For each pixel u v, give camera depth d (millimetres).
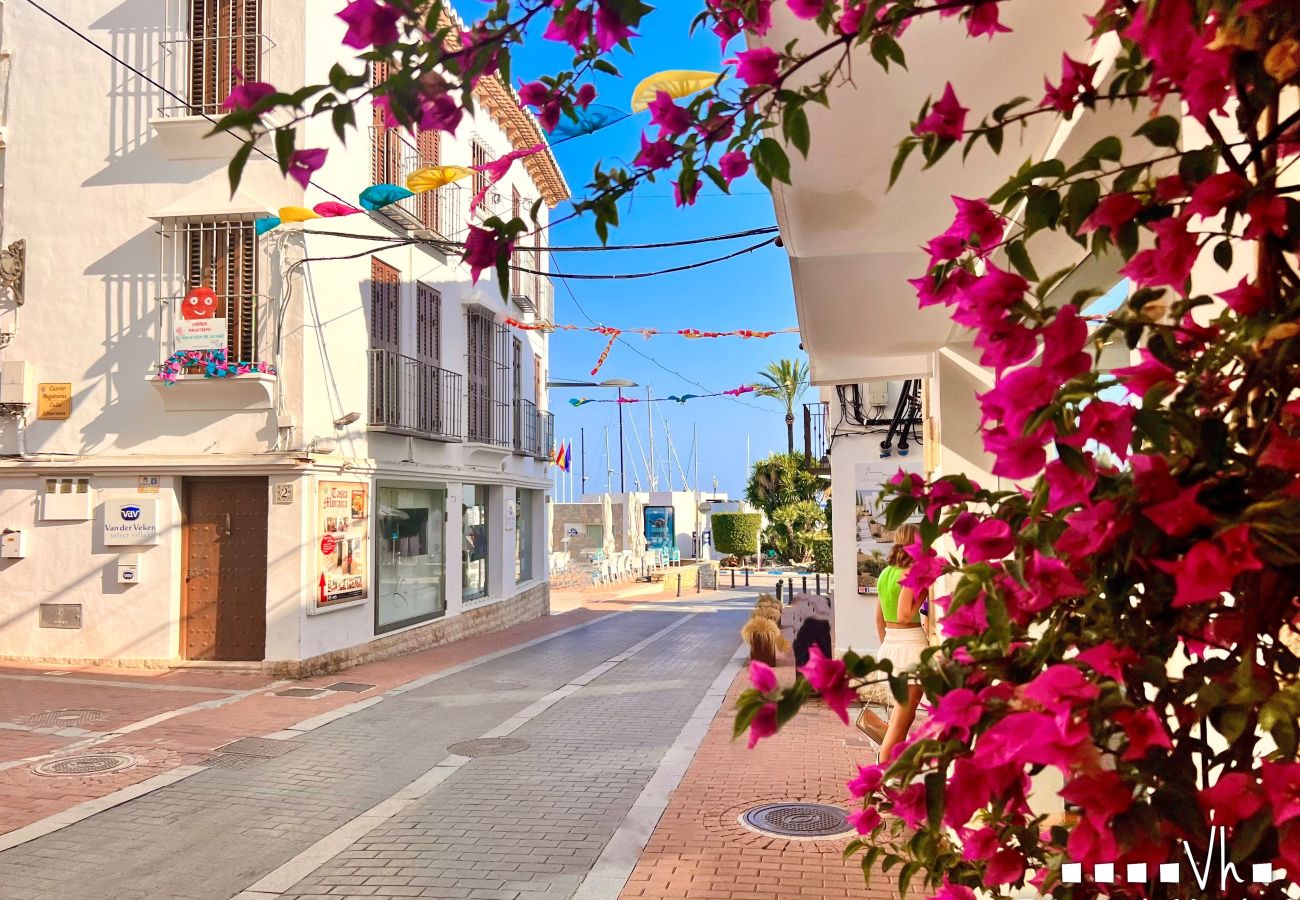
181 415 11992
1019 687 1161
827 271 4742
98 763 7289
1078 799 1046
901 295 5102
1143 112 2459
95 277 12203
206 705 9719
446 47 1298
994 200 1283
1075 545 1152
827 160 3432
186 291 12008
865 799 1802
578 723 8938
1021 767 1156
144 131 12188
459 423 16719
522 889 4648
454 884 4727
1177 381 1123
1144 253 1225
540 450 22375
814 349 6652
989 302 1185
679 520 56156
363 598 13078
